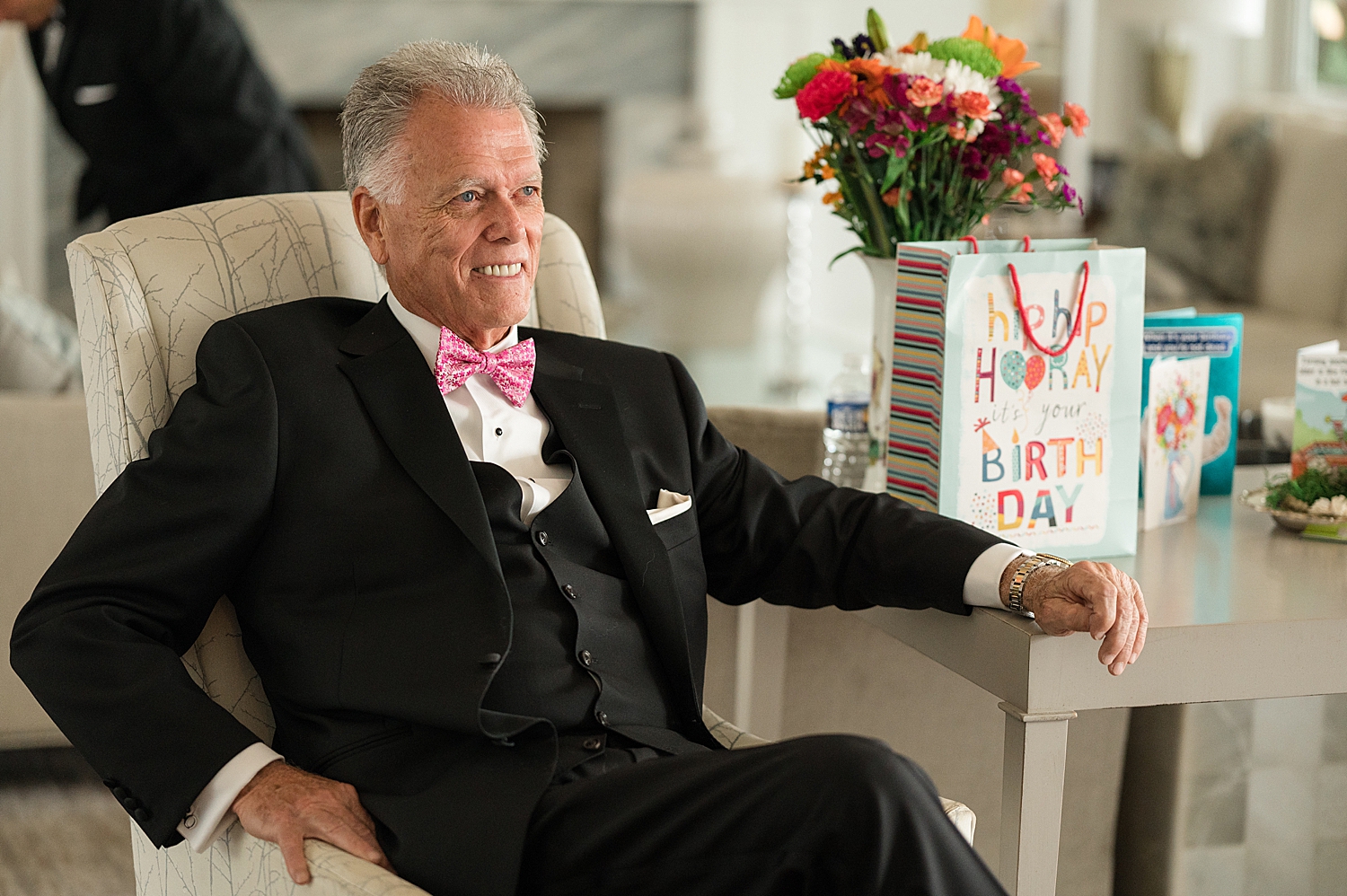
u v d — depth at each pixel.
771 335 7.68
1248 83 5.35
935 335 1.64
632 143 7.63
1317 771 2.09
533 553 1.51
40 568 2.62
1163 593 1.56
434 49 1.56
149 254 1.58
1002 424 1.65
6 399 2.60
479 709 1.36
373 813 1.35
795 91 1.92
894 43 6.59
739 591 1.71
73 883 2.35
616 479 1.59
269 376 1.47
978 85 1.76
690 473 1.68
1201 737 2.07
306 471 1.45
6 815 2.65
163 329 1.57
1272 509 1.83
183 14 3.43
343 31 7.03
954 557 1.52
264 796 1.32
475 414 1.58
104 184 3.59
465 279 1.54
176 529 1.39
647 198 7.06
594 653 1.50
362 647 1.42
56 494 2.62
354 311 1.63
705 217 6.98
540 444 1.61
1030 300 1.64
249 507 1.42
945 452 1.63
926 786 1.23
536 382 1.64
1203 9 4.94
